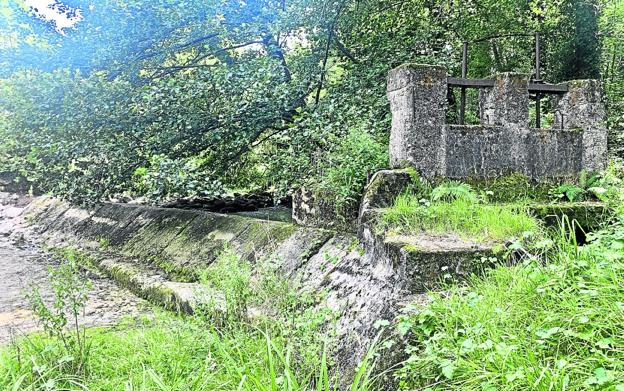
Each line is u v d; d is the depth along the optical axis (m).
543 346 2.78
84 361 4.02
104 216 11.24
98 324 5.60
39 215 14.02
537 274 3.32
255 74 7.64
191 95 7.68
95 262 8.91
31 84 7.60
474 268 3.83
